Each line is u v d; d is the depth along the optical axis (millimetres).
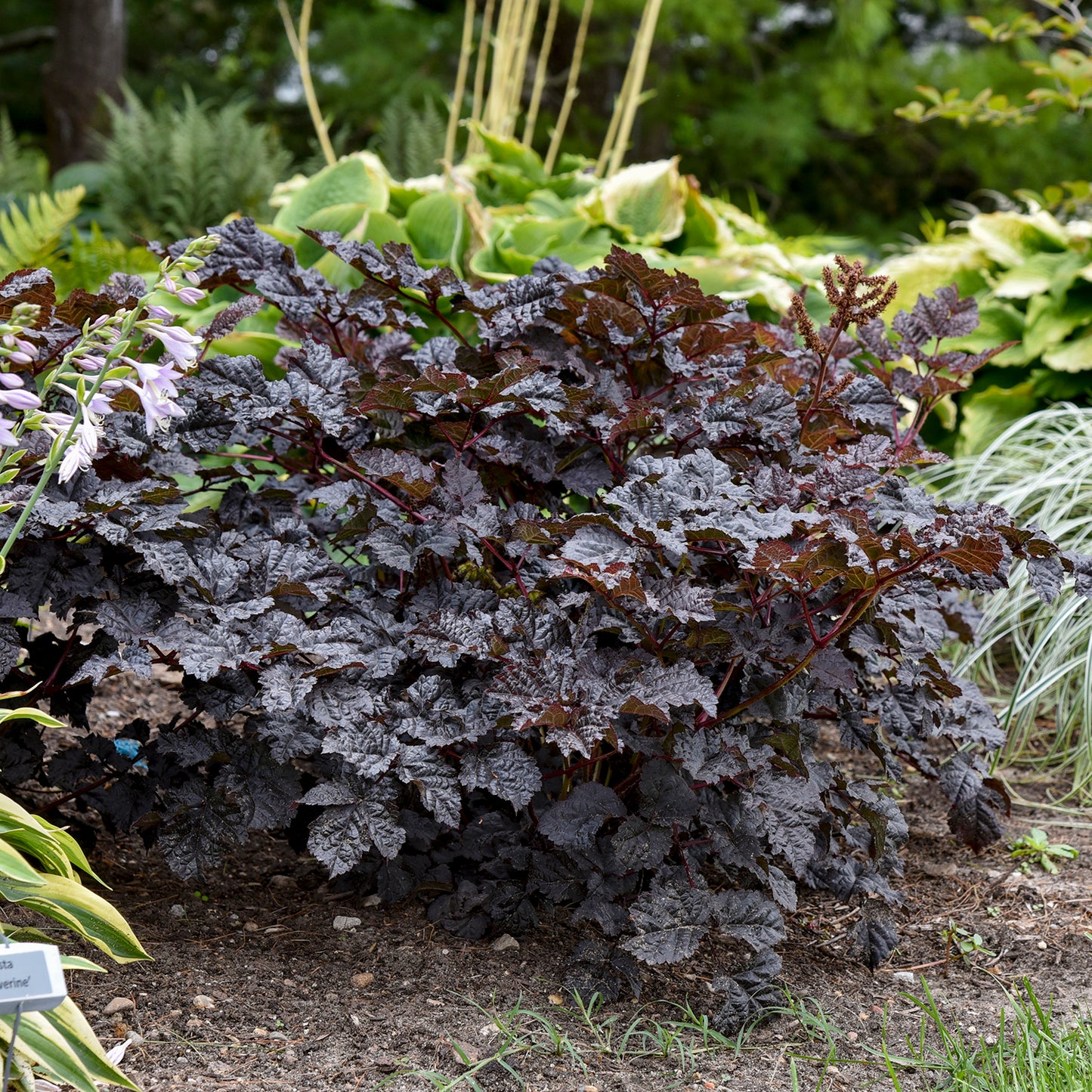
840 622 1910
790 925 2320
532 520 2064
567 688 1885
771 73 11039
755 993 1937
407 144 6480
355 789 1895
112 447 1960
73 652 2018
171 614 2004
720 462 2018
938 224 5676
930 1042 1904
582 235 4148
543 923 2205
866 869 2242
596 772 2129
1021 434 3994
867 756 3133
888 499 2090
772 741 1956
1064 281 4215
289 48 11891
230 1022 1818
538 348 2354
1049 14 9305
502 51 5188
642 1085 1750
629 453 2354
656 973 2094
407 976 1994
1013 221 4637
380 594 2207
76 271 4160
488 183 4801
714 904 1920
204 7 14008
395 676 2143
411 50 10367
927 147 10766
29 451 1866
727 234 4387
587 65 9992
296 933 2125
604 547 1871
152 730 2838
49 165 8609
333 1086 1685
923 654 2320
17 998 1242
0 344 1482
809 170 11656
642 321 2258
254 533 2252
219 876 2322
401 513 2113
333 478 2359
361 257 2328
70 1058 1424
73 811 2445
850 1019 1976
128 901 2184
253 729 2033
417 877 2174
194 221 5551
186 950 2023
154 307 1594
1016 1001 2014
